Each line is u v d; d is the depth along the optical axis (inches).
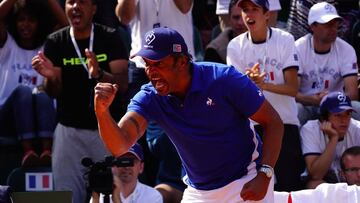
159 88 505.4
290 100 765.9
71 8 767.7
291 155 761.6
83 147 764.6
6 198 621.0
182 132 519.2
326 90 842.2
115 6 903.7
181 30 826.2
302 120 814.5
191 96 510.9
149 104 521.3
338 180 770.8
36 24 852.6
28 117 812.0
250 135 529.0
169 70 501.0
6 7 850.1
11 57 851.4
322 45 840.3
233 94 512.1
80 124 764.6
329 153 761.0
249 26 758.5
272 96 758.5
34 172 784.3
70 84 766.5
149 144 791.1
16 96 816.9
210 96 511.5
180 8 824.3
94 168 577.6
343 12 932.6
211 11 962.1
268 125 519.8
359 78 872.9
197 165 529.7
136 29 827.4
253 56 762.2
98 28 778.2
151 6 821.2
